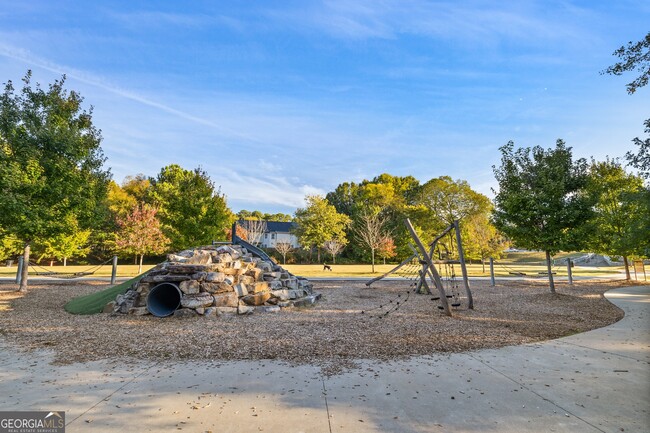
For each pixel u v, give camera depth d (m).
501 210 14.02
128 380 4.30
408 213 49.25
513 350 5.68
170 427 3.11
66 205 12.70
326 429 3.08
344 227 49.78
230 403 3.63
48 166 12.36
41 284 16.30
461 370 4.67
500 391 3.95
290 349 5.69
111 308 9.01
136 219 28.42
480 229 35.34
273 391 3.95
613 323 7.86
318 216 47.25
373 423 3.20
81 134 14.41
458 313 9.19
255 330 7.05
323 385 4.13
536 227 12.88
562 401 3.67
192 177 22.06
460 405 3.58
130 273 24.39
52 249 24.20
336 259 48.47
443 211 53.38
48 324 7.70
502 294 13.53
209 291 8.99
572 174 12.88
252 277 10.17
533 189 13.27
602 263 38.44
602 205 16.52
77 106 14.48
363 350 5.64
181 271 9.10
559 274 24.08
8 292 13.05
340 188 68.75
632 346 5.90
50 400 3.71
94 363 5.00
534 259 49.75
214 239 21.73
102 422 3.21
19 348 5.80
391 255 37.97
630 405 3.57
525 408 3.51
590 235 12.46
